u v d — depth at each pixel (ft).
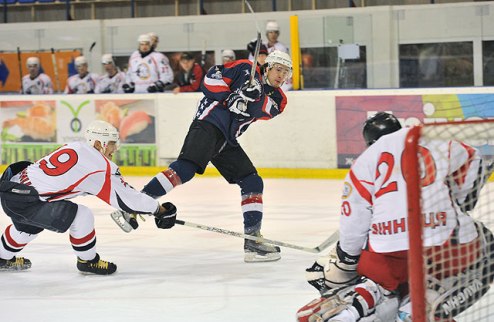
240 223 48.06
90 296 31.81
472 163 22.13
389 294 22.54
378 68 66.64
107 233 45.75
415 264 19.94
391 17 66.18
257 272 35.68
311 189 60.54
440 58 65.72
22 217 33.45
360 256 23.13
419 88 63.52
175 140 69.72
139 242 42.98
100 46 77.87
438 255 21.76
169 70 72.08
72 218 33.71
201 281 34.12
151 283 33.86
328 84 67.51
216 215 50.90
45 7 91.91
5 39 79.97
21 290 32.94
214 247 41.42
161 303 30.63
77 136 72.23
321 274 24.99
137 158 71.05
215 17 74.79
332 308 22.44
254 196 38.42
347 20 66.80
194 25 74.95
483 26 64.64
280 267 36.60
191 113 69.05
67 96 72.23
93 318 28.71
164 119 69.82
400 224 22.03
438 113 63.31
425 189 21.77
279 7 84.69
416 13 65.62
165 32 75.92
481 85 65.00
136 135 70.85
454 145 22.08
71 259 38.70
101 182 32.48
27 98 73.20
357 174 22.27
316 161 66.18
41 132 73.10
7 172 33.88
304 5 83.76
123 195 32.63
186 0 88.43
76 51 78.59
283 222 47.93
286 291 32.17
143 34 76.54
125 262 38.11
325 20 66.90
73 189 32.71
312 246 41.04
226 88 37.83
